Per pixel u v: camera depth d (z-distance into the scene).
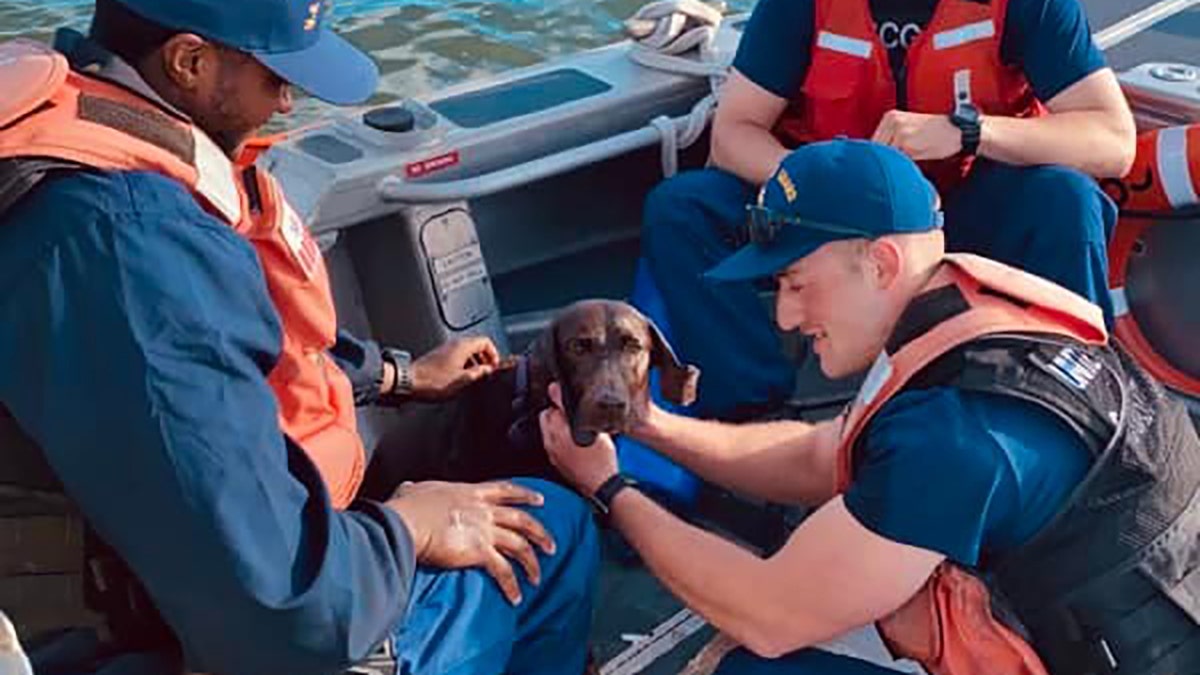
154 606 1.95
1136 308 3.48
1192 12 4.14
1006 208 3.17
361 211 3.22
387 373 2.66
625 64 3.90
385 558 2.01
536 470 2.70
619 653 2.84
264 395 1.85
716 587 2.29
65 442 1.77
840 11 3.24
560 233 3.90
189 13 1.86
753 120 3.33
